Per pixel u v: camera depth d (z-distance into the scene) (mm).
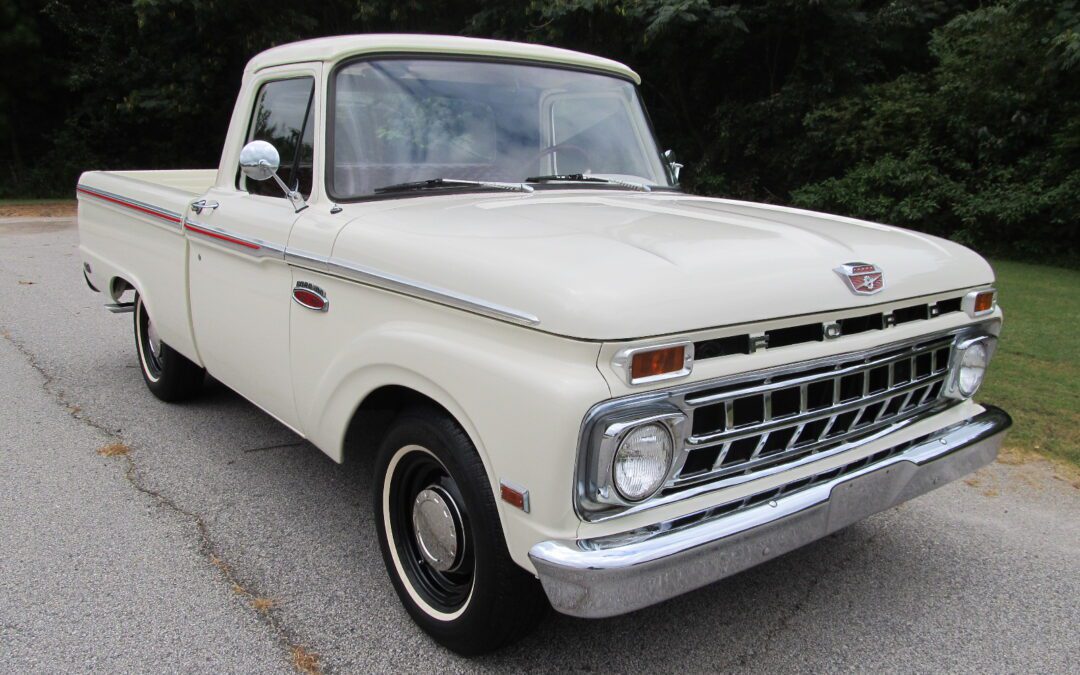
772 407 2344
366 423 4672
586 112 3777
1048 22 11680
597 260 2197
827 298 2406
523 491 2105
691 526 2182
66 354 6016
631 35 15383
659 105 18250
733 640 2760
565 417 1981
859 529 3598
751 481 2346
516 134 3465
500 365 2148
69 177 21797
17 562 3107
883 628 2846
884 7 14945
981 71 12539
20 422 4582
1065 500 3908
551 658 2637
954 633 2822
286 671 2533
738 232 2652
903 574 3213
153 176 5531
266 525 3471
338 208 2977
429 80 3314
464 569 2541
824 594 3061
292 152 3299
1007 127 12523
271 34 17875
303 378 3090
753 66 16922
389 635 2732
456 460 2365
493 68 3502
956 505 3850
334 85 3127
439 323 2406
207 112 20578
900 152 13711
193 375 4793
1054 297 8859
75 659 2551
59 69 21438
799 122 15531
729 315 2168
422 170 3197
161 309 4301
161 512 3557
